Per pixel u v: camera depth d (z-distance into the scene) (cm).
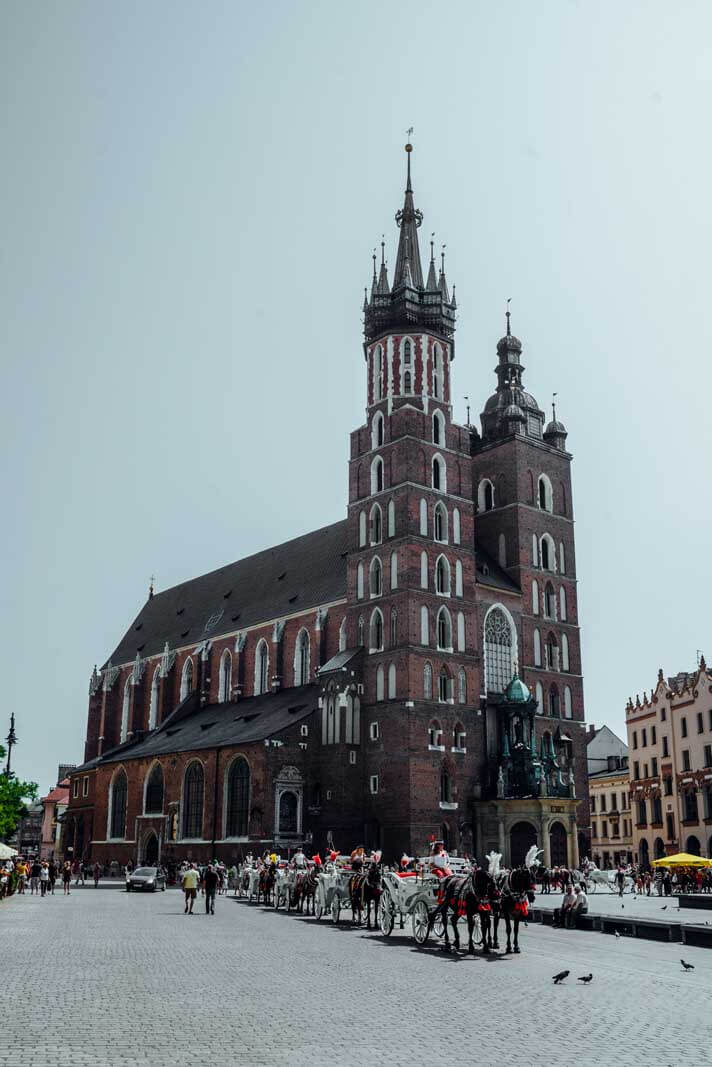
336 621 9844
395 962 2909
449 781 8381
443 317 9669
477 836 8450
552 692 9569
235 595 12362
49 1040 1644
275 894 5541
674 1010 2075
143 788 10456
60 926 4106
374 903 4222
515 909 3191
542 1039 1745
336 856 4688
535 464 10094
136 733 12681
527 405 10462
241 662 11181
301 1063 1517
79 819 12494
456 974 2645
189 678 12294
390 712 8412
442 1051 1630
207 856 9000
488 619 9262
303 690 9925
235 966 2750
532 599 9650
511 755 8588
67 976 2466
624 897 7306
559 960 3022
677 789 10581
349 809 8388
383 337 9525
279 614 10806
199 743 9762
